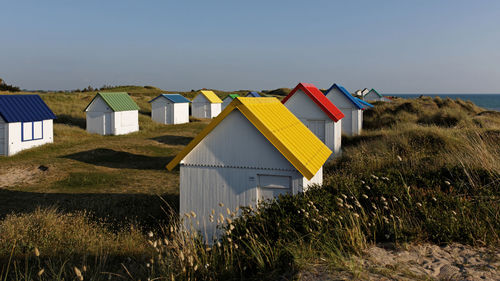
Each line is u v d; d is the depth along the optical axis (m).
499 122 25.17
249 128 8.69
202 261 4.96
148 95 82.25
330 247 4.66
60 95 51.50
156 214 12.25
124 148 26.88
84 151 24.77
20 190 16.34
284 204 6.34
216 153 8.95
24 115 24.33
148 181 18.44
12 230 9.05
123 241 8.98
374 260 4.38
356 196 6.64
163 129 39.41
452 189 6.87
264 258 4.79
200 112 51.41
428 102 37.91
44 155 23.52
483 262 4.28
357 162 13.27
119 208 13.02
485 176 7.29
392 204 6.14
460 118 26.11
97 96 33.47
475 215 5.60
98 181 18.09
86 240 8.91
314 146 9.86
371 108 34.44
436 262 4.33
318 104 18.28
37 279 6.14
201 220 9.05
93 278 5.77
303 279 3.90
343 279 3.75
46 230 9.31
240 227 5.74
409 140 16.09
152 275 4.95
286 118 10.18
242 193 8.79
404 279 3.77
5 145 23.08
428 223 5.29
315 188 7.43
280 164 8.50
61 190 16.47
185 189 9.21
